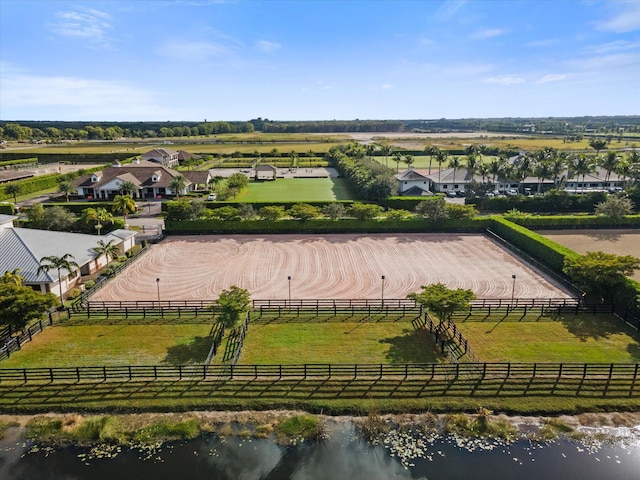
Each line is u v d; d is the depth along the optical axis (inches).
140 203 3351.4
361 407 970.1
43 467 823.1
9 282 1259.2
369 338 1264.8
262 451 861.2
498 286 1673.2
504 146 6850.4
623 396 996.6
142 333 1299.2
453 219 2493.8
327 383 1047.0
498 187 3513.8
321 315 1411.2
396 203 2992.1
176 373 1080.8
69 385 1035.9
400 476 802.2
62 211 2452.0
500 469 816.3
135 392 1014.4
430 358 1153.4
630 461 833.5
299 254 2080.5
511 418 944.3
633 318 1346.0
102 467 822.5
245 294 1279.5
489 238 2370.8
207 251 2129.7
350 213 2479.1
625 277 1437.0
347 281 1728.6
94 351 1192.8
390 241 2310.5
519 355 1165.1
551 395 1002.1
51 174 4222.4
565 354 1168.8
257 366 1083.9
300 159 6279.5
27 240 1702.8
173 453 855.1
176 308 1449.3
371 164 3949.3
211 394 1010.1
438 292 1237.7
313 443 881.5
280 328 1326.3
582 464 827.4
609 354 1168.2
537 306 1456.7
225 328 1316.4
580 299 1508.4
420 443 880.9
